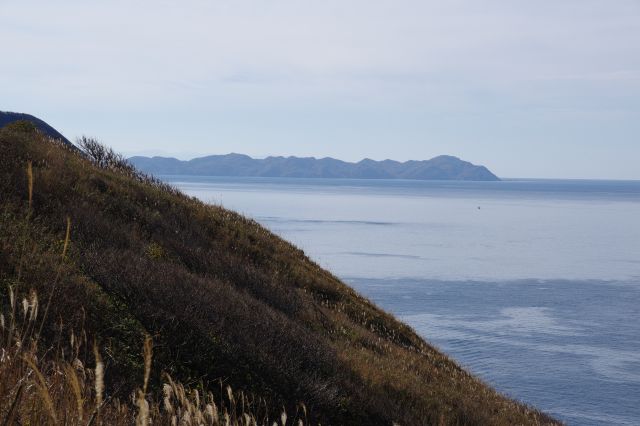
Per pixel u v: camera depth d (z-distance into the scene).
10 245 10.54
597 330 76.12
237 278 17.73
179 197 24.73
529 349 65.62
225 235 22.25
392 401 13.13
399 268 118.12
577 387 54.47
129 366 8.41
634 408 49.88
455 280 107.81
